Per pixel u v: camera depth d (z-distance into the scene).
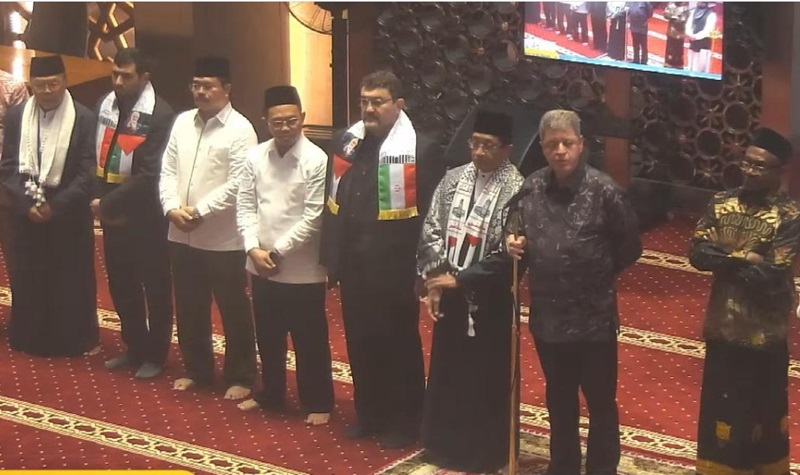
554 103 9.53
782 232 5.07
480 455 5.77
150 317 6.97
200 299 6.71
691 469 5.81
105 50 11.96
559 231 5.27
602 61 8.68
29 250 7.22
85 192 7.09
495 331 5.65
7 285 8.45
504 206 5.45
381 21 10.06
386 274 5.88
